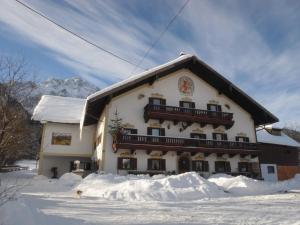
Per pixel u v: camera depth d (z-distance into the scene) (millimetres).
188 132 31422
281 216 9828
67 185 23562
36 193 18109
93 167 32938
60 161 36000
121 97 29938
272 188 22484
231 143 31672
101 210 11008
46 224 7535
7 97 13016
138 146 27672
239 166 32656
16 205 7652
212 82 34312
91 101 26906
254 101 32719
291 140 40750
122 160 28078
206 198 16672
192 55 31734
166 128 30578
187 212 10734
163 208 11883
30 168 60875
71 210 10750
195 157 30984
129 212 10594
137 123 29688
